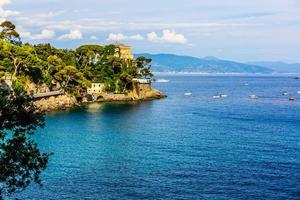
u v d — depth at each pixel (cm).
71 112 16588
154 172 7788
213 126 13812
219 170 7950
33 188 6719
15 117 3538
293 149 9981
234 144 10606
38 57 18888
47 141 10588
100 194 6550
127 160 8712
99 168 8025
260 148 10088
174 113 17338
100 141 10788
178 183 7112
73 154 9188
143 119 15212
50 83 19038
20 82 15188
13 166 3428
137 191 6706
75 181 7169
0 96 3519
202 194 6588
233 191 6731
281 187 6956
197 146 10306
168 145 10400
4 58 16525
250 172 7819
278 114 17588
